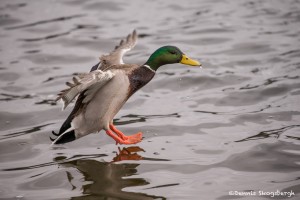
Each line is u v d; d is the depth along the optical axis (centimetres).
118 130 1029
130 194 858
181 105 1220
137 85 1004
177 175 916
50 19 1797
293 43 1534
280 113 1141
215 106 1206
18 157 1011
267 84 1294
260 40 1567
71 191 876
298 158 955
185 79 1359
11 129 1133
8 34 1688
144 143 1045
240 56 1482
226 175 909
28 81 1387
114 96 964
